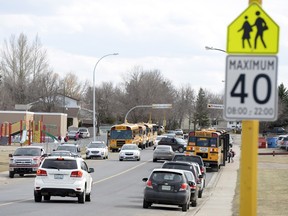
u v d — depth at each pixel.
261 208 51.84
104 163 121.38
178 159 81.88
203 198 65.75
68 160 51.19
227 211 50.28
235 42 15.06
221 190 77.19
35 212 42.62
